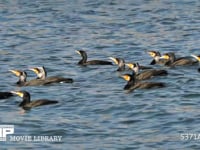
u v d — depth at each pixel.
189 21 61.97
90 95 38.00
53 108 35.84
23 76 41.03
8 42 55.03
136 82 39.59
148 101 36.75
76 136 32.09
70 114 34.97
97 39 55.41
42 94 38.56
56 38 56.12
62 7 69.44
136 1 72.19
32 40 55.59
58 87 39.81
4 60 48.53
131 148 30.59
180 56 48.78
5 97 37.53
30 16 65.56
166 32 57.66
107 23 62.03
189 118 33.94
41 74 41.81
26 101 36.38
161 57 45.88
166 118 34.12
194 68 43.88
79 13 66.50
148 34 57.00
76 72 43.97
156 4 70.44
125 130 32.69
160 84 39.12
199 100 36.91
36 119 34.28
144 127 33.06
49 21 63.19
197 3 70.50
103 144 31.09
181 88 38.94
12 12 67.50
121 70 43.69
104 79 41.66
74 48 52.22
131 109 35.53
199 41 53.66
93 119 34.28
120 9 68.31
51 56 49.44
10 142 31.66
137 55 49.34
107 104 36.31
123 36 56.44
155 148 30.59
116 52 50.59
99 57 49.28
